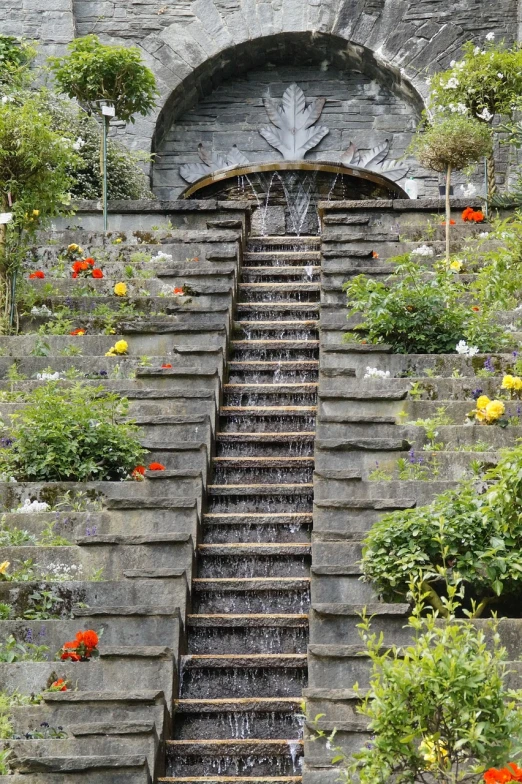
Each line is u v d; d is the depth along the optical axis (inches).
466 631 245.0
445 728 233.6
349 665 283.4
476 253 484.4
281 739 289.9
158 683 290.4
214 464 378.9
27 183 467.2
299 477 377.1
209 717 294.0
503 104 559.2
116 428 367.9
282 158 724.7
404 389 393.7
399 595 306.8
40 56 694.5
